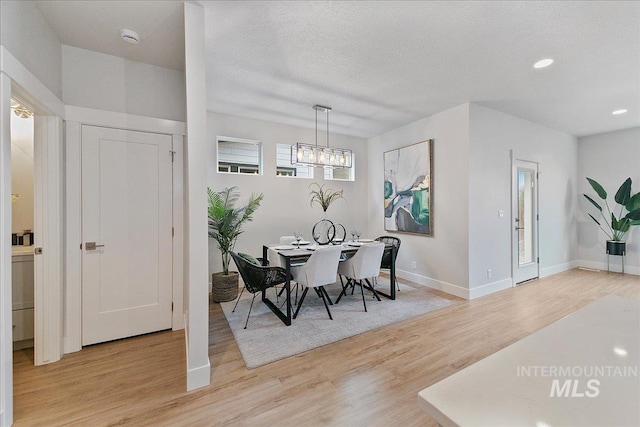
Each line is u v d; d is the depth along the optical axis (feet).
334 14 6.71
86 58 8.15
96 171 8.26
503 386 1.92
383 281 15.20
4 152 5.10
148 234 9.02
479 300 12.05
